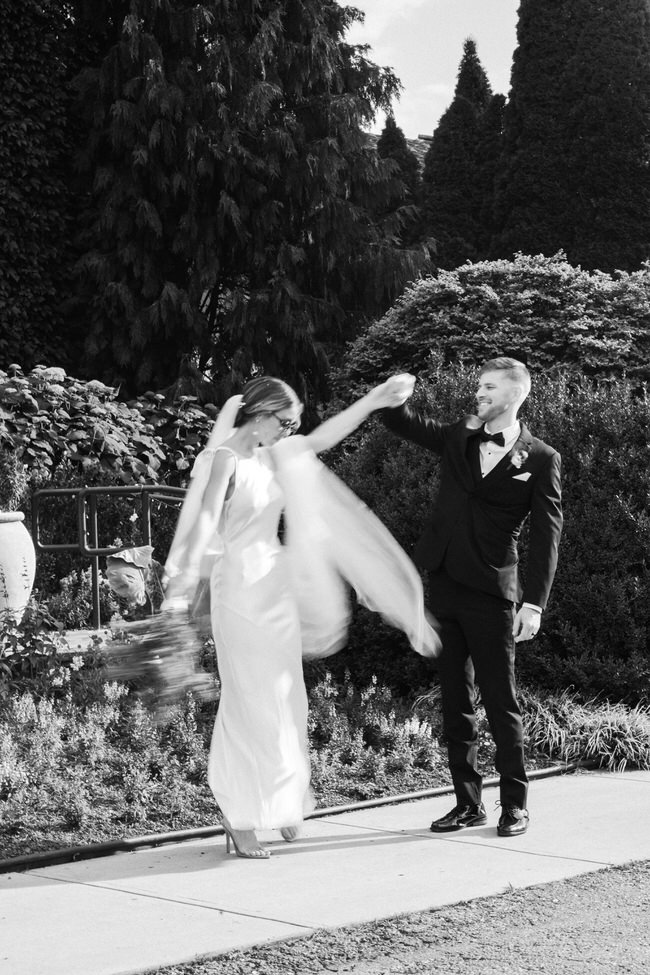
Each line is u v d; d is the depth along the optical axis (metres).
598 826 5.23
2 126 15.35
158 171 15.37
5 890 4.30
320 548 4.93
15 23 15.47
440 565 5.06
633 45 21.00
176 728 6.27
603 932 3.85
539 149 21.39
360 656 7.96
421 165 26.14
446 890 4.30
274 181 16.09
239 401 4.78
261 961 3.58
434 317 12.42
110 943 3.72
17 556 8.00
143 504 8.80
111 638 7.31
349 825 5.27
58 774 5.70
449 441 5.14
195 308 15.66
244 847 4.74
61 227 15.82
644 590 7.21
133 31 15.20
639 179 21.09
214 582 4.71
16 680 7.03
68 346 15.97
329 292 16.89
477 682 5.12
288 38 16.72
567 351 12.12
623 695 7.24
